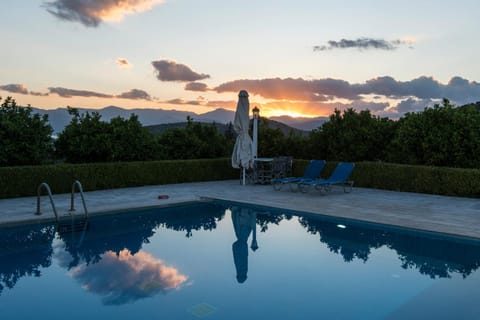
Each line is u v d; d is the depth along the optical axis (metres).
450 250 5.84
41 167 9.88
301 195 10.36
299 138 15.01
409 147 11.73
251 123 15.55
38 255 5.64
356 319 3.55
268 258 5.52
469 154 10.63
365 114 13.50
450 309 3.78
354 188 11.91
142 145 12.65
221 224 7.70
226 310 3.75
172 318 3.56
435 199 9.67
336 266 5.14
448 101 11.40
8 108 10.32
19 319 3.55
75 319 3.55
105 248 6.02
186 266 5.17
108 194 10.31
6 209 7.94
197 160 13.48
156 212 8.77
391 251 5.85
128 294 4.16
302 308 3.80
